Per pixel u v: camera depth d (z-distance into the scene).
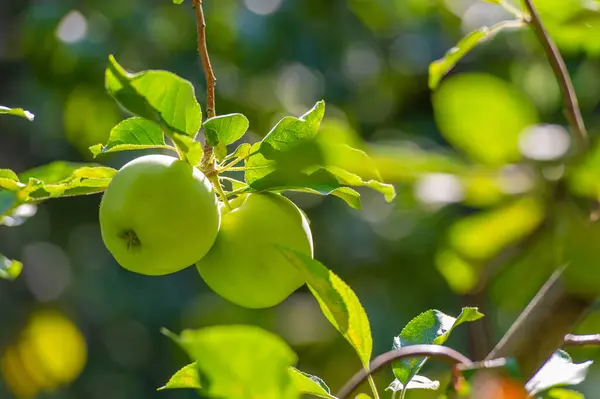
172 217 1.09
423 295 2.51
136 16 2.44
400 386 1.14
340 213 2.60
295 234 1.14
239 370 0.93
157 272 1.12
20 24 2.58
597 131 1.02
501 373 1.01
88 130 2.58
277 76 2.66
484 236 1.13
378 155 1.01
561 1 1.22
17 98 2.60
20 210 1.16
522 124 1.00
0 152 2.56
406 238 2.38
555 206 1.02
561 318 1.07
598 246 0.97
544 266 1.24
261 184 1.12
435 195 1.01
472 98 1.01
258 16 2.47
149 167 1.10
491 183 1.02
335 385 2.66
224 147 1.11
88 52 2.39
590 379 1.68
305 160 1.10
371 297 2.56
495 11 2.46
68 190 1.13
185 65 2.51
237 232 1.13
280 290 1.14
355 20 2.65
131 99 1.05
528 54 2.03
